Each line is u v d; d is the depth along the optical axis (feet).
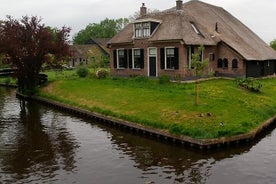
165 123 63.57
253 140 59.41
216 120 61.93
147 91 89.45
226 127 58.75
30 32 111.45
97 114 77.30
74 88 105.50
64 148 57.93
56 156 53.98
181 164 49.55
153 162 50.60
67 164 50.47
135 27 116.47
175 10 119.44
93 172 47.44
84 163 50.80
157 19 117.60
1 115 86.02
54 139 63.36
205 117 63.00
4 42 107.86
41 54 113.29
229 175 45.47
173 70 107.24
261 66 121.80
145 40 113.39
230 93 84.17
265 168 47.50
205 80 107.65
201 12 129.70
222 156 52.39
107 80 115.75
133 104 78.23
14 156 54.24
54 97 101.91
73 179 45.27
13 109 94.53
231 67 113.09
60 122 77.15
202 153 53.88
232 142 56.49
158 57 110.63
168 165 49.29
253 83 93.61
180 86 94.27
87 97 92.53
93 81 115.44
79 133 67.31
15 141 62.39
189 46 105.60
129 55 119.75
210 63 113.70
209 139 54.75
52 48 112.06
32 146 59.26
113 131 68.44
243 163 49.44
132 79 111.86
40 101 105.70
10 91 135.54
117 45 123.44
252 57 112.88
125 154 54.39
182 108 69.62
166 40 105.91
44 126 73.56
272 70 131.23
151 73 114.11
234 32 126.93
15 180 45.06
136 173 46.73
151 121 65.57
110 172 47.32
